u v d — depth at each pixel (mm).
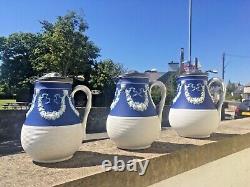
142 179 3154
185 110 4426
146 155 3395
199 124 4375
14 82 40375
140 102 3598
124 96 3639
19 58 40281
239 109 21281
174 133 4895
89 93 3439
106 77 29172
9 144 10117
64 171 2822
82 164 3035
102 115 14375
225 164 4273
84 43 30344
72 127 3021
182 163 3658
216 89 4773
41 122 2943
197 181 3637
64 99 3062
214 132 5164
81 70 30234
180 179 3574
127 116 3555
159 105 3988
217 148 4277
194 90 4434
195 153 3869
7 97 44375
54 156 3000
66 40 29625
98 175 2766
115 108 3672
